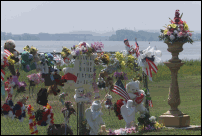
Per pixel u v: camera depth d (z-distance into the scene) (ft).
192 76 130.31
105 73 41.70
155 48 46.65
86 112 39.52
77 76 39.37
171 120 45.06
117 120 51.47
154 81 113.60
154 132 41.63
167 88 97.91
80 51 38.42
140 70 47.85
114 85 43.75
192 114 57.21
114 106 44.37
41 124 38.22
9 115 35.88
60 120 49.60
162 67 132.26
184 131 41.98
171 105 45.98
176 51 44.91
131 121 43.19
